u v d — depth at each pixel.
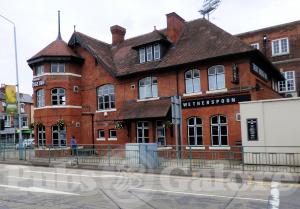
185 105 22.78
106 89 27.33
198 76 22.66
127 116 24.25
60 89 27.52
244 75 20.66
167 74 23.84
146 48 25.72
